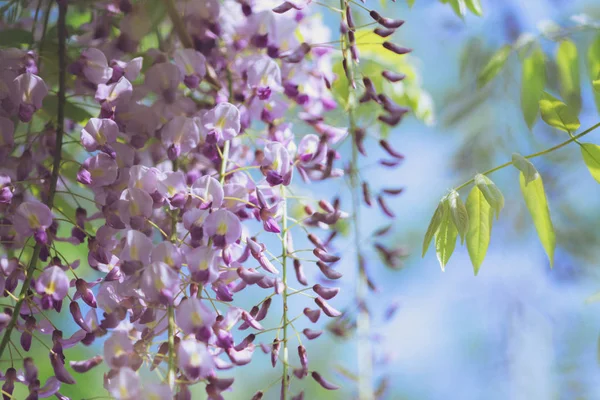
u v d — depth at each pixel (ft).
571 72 4.90
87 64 4.29
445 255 4.39
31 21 4.52
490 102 6.98
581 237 7.74
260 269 4.33
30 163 4.28
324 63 4.60
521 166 4.30
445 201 4.35
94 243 4.20
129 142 4.32
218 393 3.96
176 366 4.01
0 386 4.19
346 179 4.66
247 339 4.13
